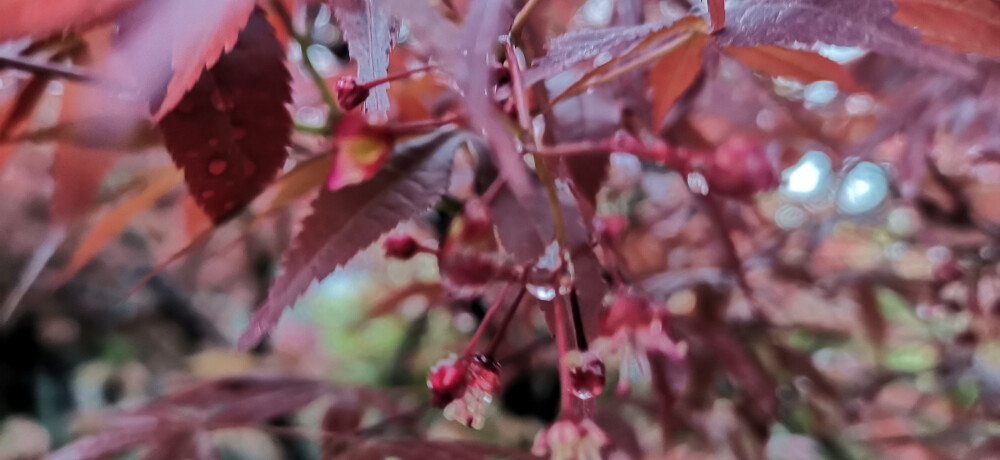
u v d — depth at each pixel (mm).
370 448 169
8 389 440
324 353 550
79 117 132
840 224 330
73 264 152
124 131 125
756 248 276
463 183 174
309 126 141
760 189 113
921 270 329
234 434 358
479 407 127
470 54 93
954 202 285
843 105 262
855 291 277
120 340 500
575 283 125
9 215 357
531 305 166
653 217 274
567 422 119
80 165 144
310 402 199
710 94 193
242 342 115
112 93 113
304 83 166
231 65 121
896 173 236
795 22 113
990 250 267
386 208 124
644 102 162
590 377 117
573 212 129
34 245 380
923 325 333
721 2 116
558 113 141
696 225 265
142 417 190
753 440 261
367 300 423
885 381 331
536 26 139
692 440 255
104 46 129
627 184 272
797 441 324
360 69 103
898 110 219
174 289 523
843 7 112
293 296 117
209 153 122
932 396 324
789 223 330
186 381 280
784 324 296
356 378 490
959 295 265
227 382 202
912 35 110
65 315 475
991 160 227
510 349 261
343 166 126
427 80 143
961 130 204
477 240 130
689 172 115
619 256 140
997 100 188
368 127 125
